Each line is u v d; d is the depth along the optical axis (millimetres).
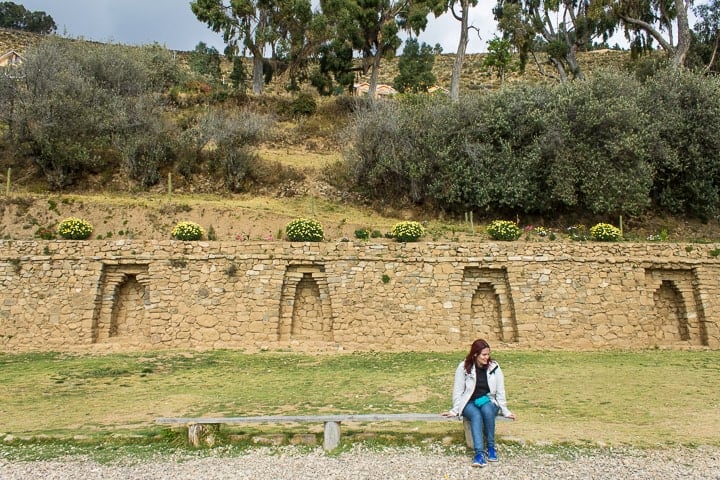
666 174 29203
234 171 31250
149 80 41156
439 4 42156
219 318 20438
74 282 20578
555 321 20516
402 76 59438
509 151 27875
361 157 30875
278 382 15234
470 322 21172
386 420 10047
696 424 10664
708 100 28516
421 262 21000
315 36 46125
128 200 27344
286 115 43000
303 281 21484
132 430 10484
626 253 21266
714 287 20984
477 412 9062
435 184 28562
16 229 24438
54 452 9602
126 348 19922
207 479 8414
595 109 27141
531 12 43719
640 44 42781
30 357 18766
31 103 29406
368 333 20375
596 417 11266
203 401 13109
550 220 28688
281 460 9125
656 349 20234
